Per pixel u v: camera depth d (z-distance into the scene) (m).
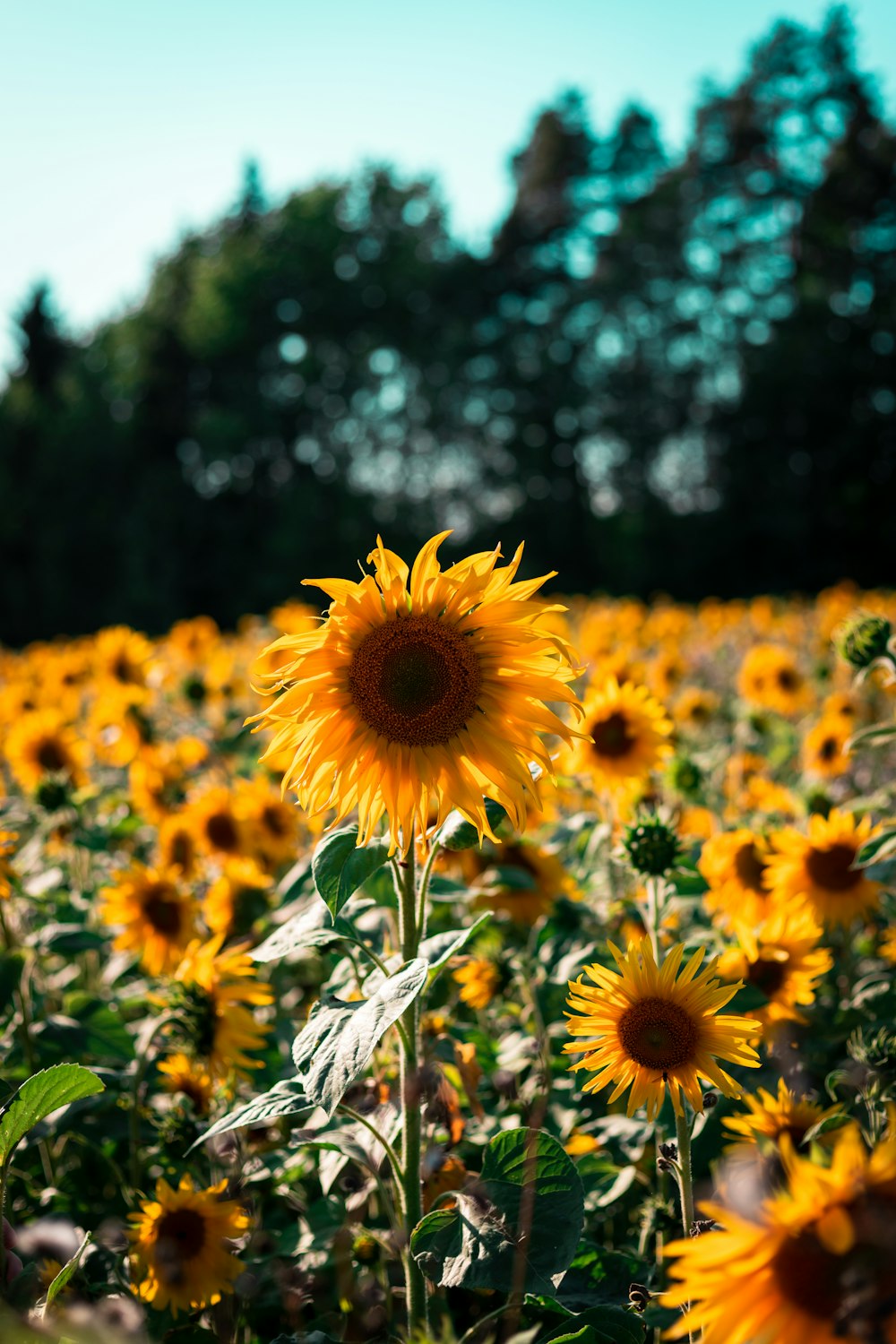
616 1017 2.45
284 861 5.45
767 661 8.69
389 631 2.62
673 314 55.47
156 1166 3.40
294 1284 2.72
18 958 3.75
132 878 4.26
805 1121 2.51
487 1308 2.89
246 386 52.59
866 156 52.88
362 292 53.72
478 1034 3.53
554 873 4.31
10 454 48.50
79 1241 2.85
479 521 55.47
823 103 54.56
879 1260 1.46
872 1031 2.71
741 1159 2.49
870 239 52.50
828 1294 1.51
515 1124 3.21
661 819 3.49
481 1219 2.31
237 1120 2.32
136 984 4.71
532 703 2.62
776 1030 3.10
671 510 52.34
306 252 53.12
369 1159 2.64
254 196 59.72
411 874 2.57
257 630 17.61
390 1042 3.05
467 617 2.63
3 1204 2.35
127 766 8.57
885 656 3.72
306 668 2.63
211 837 5.34
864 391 48.91
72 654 11.23
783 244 55.25
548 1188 2.36
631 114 57.97
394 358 55.72
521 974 3.95
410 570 2.67
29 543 47.41
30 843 6.05
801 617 17.91
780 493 48.69
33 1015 4.14
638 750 4.52
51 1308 2.17
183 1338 2.70
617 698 4.57
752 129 55.25
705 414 54.19
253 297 52.03
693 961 2.46
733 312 55.00
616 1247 3.09
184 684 9.04
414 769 2.59
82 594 47.09
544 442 54.16
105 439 49.25
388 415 55.75
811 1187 1.51
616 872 4.62
